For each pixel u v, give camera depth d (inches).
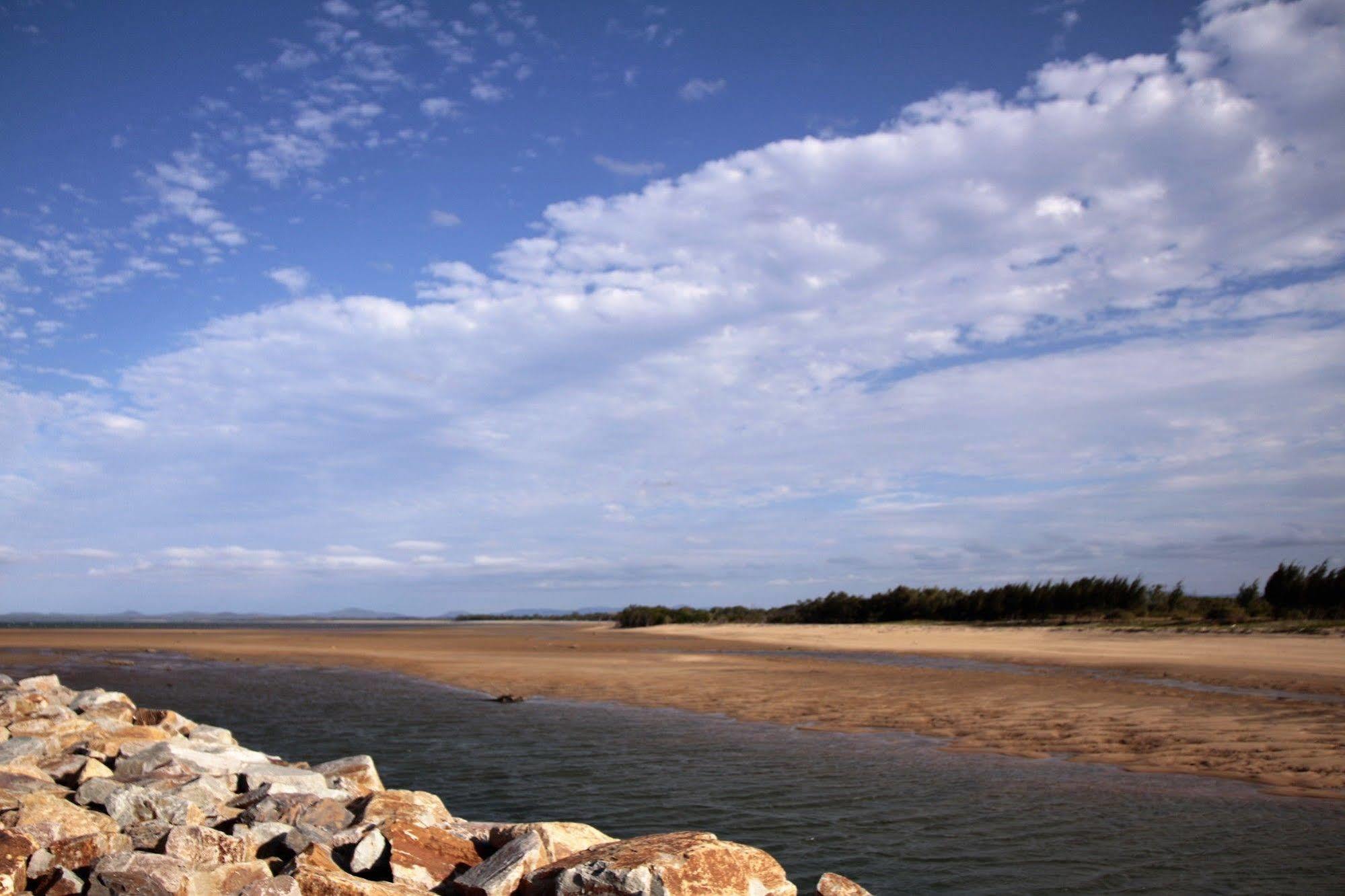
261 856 271.6
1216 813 372.5
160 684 1045.8
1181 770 452.4
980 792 417.4
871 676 945.5
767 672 1034.1
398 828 276.2
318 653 1622.8
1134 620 1659.7
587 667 1167.6
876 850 331.3
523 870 238.8
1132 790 414.9
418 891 235.8
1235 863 308.2
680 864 217.9
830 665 1114.7
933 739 566.3
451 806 416.2
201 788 340.5
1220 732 536.1
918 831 354.3
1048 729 577.3
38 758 399.9
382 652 1626.5
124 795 300.5
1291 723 552.7
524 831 274.4
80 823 273.4
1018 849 328.8
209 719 721.6
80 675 1190.9
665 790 434.9
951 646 1375.5
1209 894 279.6
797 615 2657.5
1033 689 776.9
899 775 460.1
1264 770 443.2
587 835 278.2
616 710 748.6
